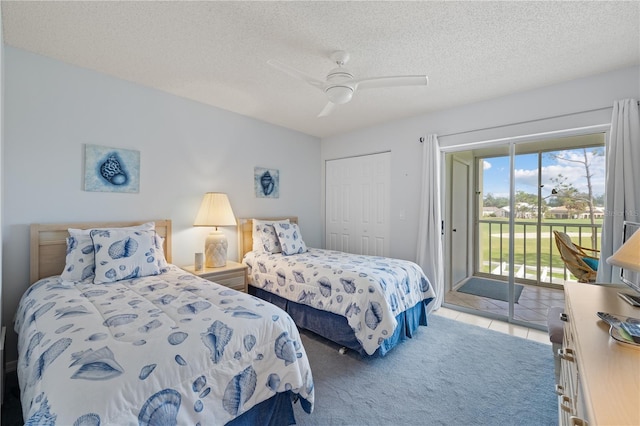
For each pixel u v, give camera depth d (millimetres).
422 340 2648
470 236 3646
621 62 2320
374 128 4105
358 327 2219
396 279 2523
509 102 2982
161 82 2721
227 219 3105
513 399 1827
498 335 2752
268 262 3111
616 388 692
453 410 1732
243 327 1387
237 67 2434
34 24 1854
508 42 2047
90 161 2465
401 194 3818
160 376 1061
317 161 4766
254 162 3811
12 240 2113
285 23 1848
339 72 2180
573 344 1053
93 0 1638
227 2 1661
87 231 2219
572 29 1896
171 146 2998
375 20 1813
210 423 1151
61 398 896
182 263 3090
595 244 2766
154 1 1651
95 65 2400
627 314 1171
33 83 2199
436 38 1999
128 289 1888
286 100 3170
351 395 1870
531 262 3346
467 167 3617
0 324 1768
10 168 2105
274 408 1474
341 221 4570
